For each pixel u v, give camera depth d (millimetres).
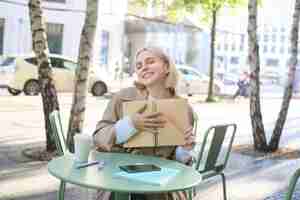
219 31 24516
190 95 19109
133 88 3125
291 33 8086
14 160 6391
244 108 15703
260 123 8047
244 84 19109
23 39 22031
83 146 2768
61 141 3840
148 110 2844
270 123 12398
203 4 16359
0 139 7898
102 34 23922
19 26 21969
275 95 22422
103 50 24141
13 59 17766
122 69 24500
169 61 3082
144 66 3053
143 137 2852
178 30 26281
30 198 4855
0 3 21375
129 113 2855
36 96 15734
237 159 7320
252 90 8055
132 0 23891
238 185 5836
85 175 2549
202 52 27109
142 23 25984
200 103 16547
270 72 25109
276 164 7184
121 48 25016
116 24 24734
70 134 6461
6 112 11516
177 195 2855
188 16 18672
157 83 3055
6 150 6996
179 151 3025
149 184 2443
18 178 5547
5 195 4898
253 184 5934
